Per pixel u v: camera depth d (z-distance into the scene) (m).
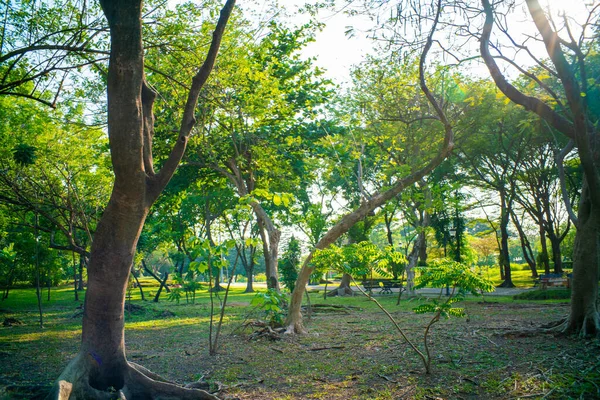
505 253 32.25
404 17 8.66
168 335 12.23
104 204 15.66
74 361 5.62
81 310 19.81
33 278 34.97
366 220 28.36
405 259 7.25
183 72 10.00
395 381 6.82
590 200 9.79
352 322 14.17
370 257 7.25
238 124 14.34
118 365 5.86
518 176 29.61
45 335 12.73
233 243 8.88
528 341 9.59
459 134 22.17
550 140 24.48
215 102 10.52
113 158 5.49
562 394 5.90
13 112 12.84
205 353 9.43
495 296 24.27
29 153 10.33
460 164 29.50
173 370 7.90
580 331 9.73
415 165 20.14
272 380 7.14
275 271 16.08
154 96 6.30
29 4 8.48
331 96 18.86
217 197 29.55
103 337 5.78
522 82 18.34
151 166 6.17
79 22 8.09
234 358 8.88
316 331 12.27
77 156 14.23
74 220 15.76
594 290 9.81
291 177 19.06
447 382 6.66
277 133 17.75
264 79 13.48
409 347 9.41
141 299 27.75
